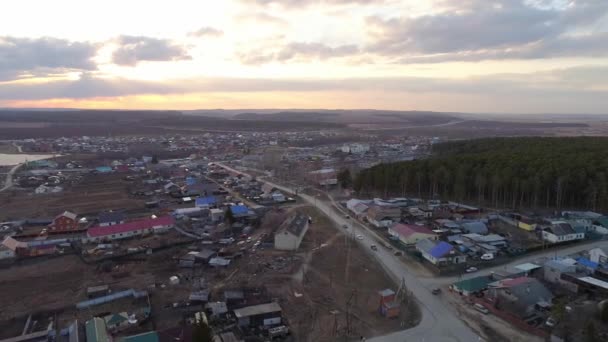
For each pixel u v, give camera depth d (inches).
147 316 2389.3
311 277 2960.1
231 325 2319.1
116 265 3225.9
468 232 3870.6
